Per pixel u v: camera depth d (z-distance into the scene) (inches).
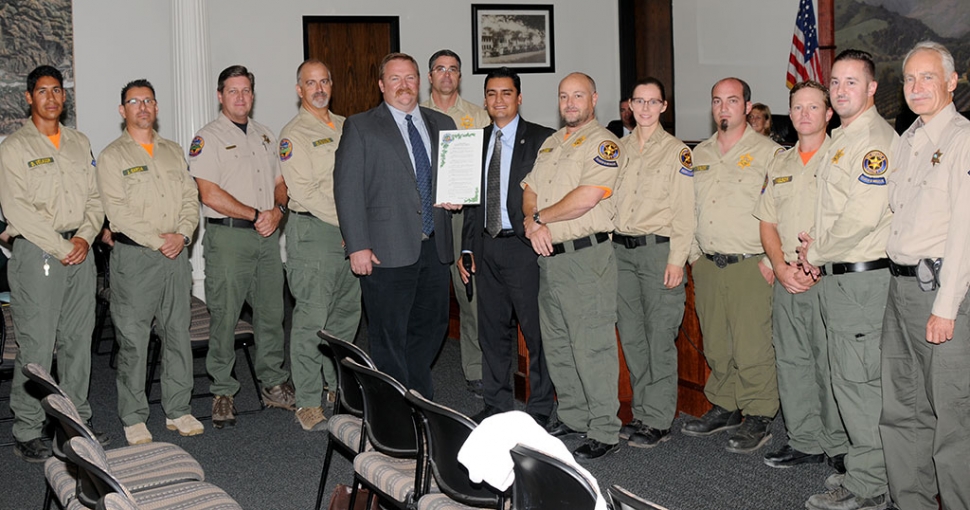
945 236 106.6
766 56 287.7
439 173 149.9
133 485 104.7
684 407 170.1
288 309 276.2
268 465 149.7
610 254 142.5
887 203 115.3
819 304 129.3
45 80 149.0
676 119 330.3
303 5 302.0
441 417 92.9
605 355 144.5
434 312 156.3
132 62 277.6
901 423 116.2
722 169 146.9
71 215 151.0
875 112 120.2
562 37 335.0
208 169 165.3
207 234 168.4
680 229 144.0
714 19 307.4
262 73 299.6
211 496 100.2
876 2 257.3
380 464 109.1
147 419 168.1
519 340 179.5
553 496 78.0
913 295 109.8
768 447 150.3
